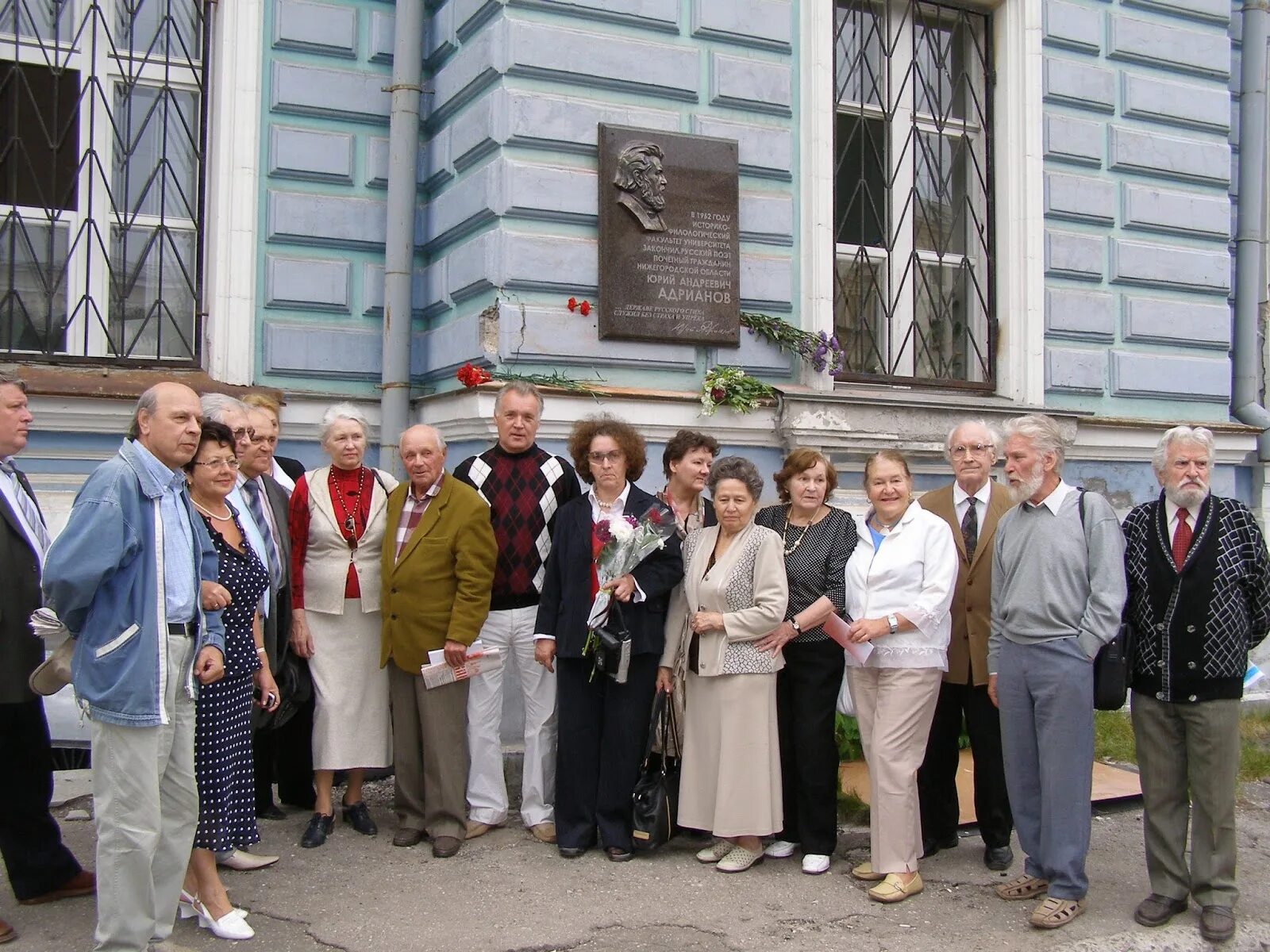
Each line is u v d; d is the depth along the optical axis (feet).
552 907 13.78
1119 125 25.44
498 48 19.35
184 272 21.42
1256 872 15.67
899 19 23.95
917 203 24.09
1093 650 13.44
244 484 15.52
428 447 15.78
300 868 15.02
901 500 14.75
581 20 19.85
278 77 21.17
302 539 16.12
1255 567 13.51
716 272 20.51
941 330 24.35
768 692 15.08
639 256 19.89
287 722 16.93
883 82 23.80
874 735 14.56
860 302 23.43
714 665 15.10
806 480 15.66
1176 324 25.80
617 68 20.01
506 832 16.60
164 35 21.27
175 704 11.94
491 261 19.21
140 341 21.09
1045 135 24.53
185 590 12.00
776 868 15.30
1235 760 13.41
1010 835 16.14
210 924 12.86
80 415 19.36
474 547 15.78
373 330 21.75
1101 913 13.92
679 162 20.27
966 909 13.97
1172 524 13.76
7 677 12.62
